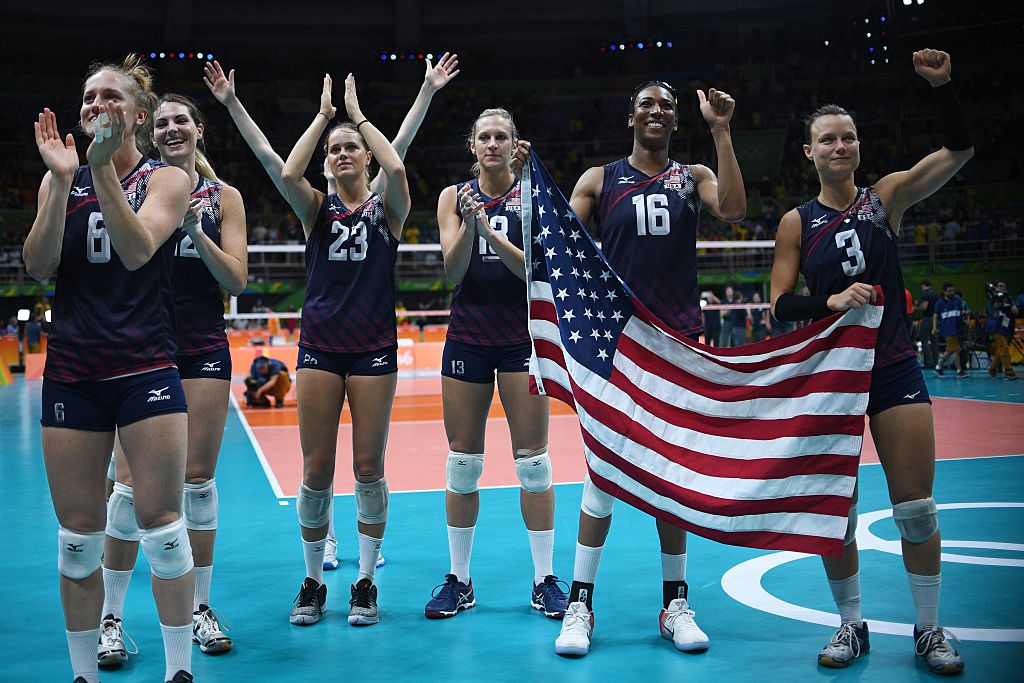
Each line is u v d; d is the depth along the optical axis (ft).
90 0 108.17
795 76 106.83
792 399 12.30
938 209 90.17
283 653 12.49
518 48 118.62
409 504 22.49
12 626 13.62
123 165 10.43
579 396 12.69
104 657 12.02
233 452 32.35
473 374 14.67
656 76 112.16
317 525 14.19
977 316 68.49
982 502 20.92
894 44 92.63
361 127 14.99
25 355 77.30
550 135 110.83
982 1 87.76
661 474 12.39
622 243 13.26
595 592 15.17
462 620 13.97
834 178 12.44
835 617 13.65
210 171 14.80
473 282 14.79
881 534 18.44
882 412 11.99
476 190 15.28
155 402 10.03
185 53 111.75
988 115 95.04
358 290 14.48
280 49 115.96
